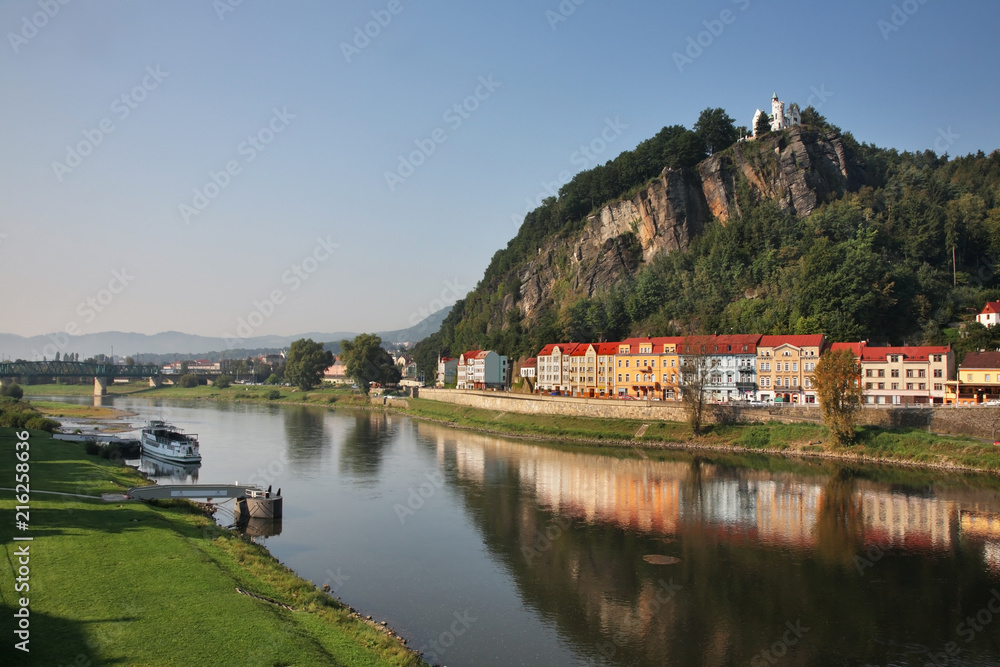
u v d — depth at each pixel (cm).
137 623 3847
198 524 6512
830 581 5669
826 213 18400
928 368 12438
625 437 13325
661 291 19175
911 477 9456
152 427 13075
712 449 12181
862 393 11444
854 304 14500
